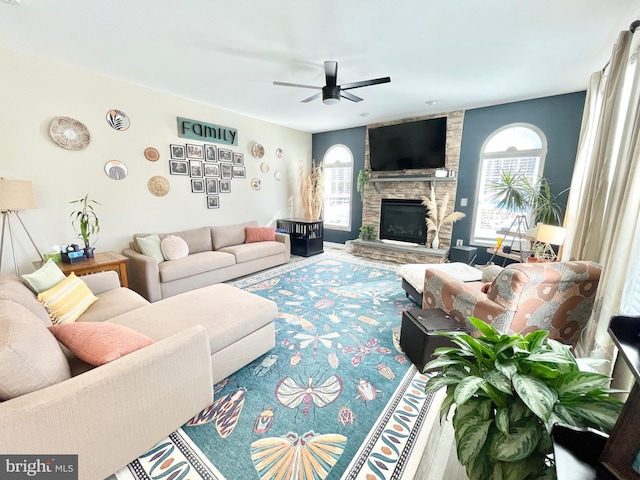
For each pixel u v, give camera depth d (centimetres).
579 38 228
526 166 400
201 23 213
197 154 418
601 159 221
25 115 268
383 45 243
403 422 156
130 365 121
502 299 177
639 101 164
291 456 136
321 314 289
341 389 181
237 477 125
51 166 288
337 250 594
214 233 431
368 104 412
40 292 194
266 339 212
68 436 106
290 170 586
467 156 443
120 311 206
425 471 129
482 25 213
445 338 189
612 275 157
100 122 317
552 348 96
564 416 76
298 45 243
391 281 392
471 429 86
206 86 346
